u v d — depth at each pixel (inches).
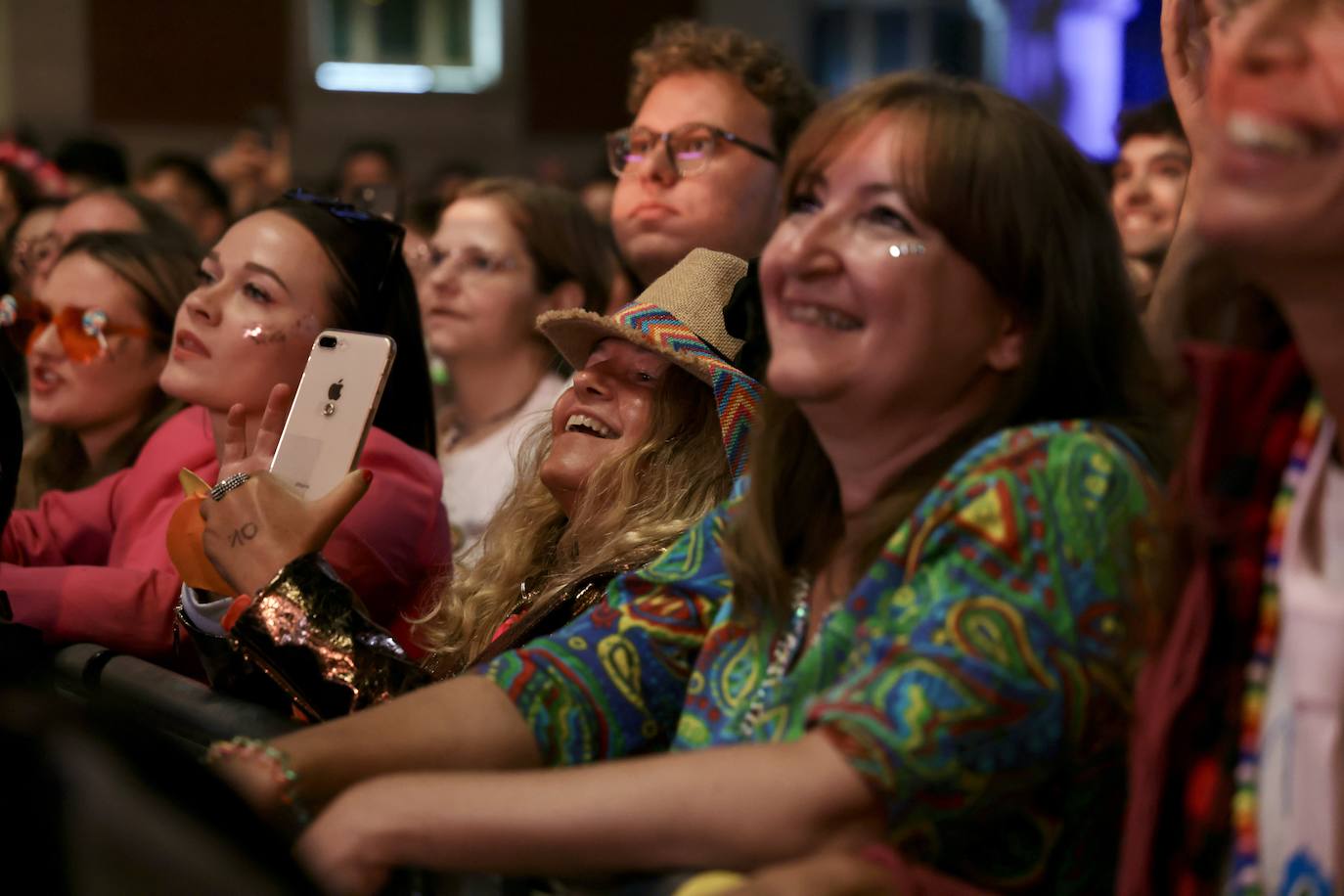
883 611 44.7
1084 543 42.5
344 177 279.9
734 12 461.1
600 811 41.8
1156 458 46.4
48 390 99.2
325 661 57.6
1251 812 38.1
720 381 62.7
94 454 101.4
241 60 446.6
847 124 45.6
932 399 45.6
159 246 101.3
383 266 84.6
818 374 44.9
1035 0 410.9
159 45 442.6
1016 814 44.2
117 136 442.6
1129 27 351.9
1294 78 34.2
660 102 103.7
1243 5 35.6
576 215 131.9
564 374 121.8
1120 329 47.9
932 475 46.3
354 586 76.7
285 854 34.9
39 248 124.1
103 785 32.6
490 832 42.8
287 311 80.0
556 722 52.4
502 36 455.8
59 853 32.1
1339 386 36.3
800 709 46.1
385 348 66.1
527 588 72.3
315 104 450.3
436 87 459.5
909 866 39.8
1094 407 47.6
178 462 88.2
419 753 50.4
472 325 126.2
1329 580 37.1
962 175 44.2
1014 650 41.2
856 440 46.8
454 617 73.2
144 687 60.4
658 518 64.4
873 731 40.3
